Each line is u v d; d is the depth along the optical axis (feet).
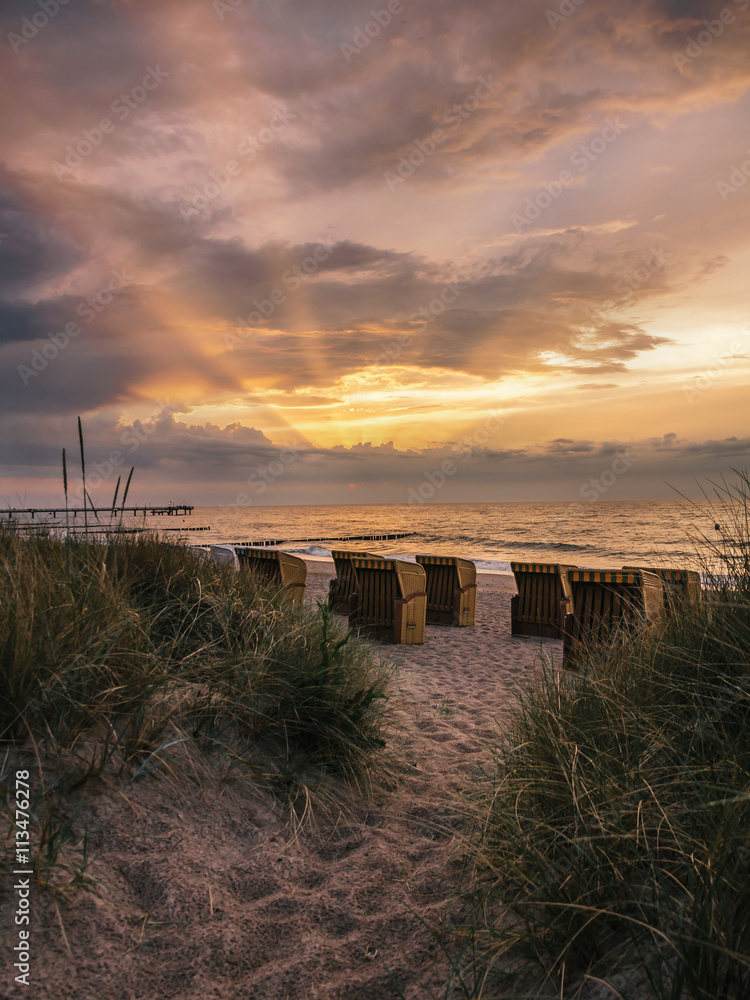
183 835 7.59
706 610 9.87
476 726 14.85
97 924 5.95
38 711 7.81
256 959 6.19
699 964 4.68
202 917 6.49
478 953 6.22
